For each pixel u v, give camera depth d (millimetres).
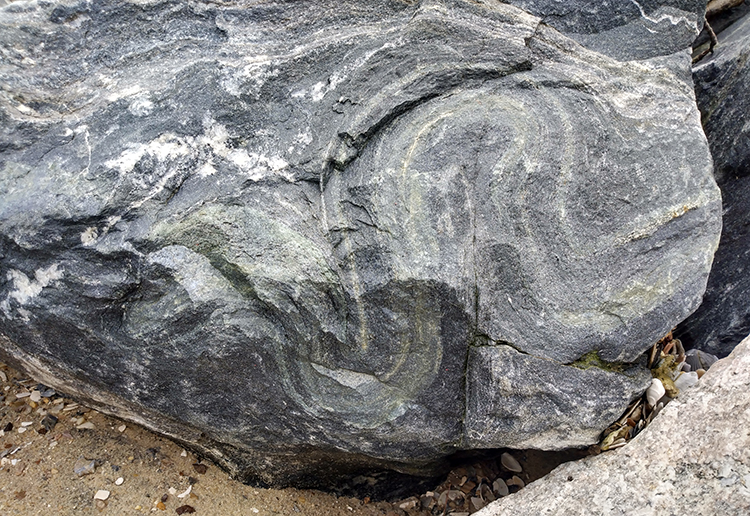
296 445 767
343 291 665
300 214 683
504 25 725
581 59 731
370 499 891
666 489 637
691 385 707
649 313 667
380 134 691
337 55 721
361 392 695
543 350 664
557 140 678
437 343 668
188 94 710
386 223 649
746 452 603
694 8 750
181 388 727
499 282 662
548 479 725
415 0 749
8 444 846
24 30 732
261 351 689
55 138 697
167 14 749
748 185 940
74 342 713
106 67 738
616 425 709
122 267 674
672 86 736
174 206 682
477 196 666
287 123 713
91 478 814
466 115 686
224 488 843
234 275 678
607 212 679
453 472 919
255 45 741
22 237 667
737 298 914
